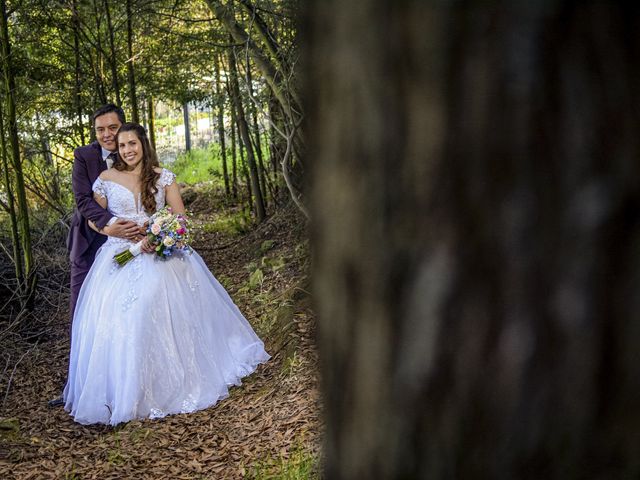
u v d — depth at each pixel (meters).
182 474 3.62
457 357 0.77
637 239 0.71
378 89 0.77
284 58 5.95
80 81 9.28
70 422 4.65
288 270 7.15
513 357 0.75
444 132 0.73
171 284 4.72
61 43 9.20
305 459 3.35
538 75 0.70
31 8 8.17
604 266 0.72
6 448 4.15
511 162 0.72
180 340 4.64
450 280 0.76
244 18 7.22
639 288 0.71
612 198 0.71
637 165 0.70
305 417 3.93
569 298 0.73
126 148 4.81
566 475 0.76
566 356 0.74
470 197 0.74
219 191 13.70
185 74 10.42
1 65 7.80
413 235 0.77
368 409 0.85
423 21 0.73
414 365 0.80
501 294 0.74
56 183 9.57
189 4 9.32
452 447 0.80
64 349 6.30
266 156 12.94
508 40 0.70
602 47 0.69
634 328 0.72
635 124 0.70
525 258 0.73
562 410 0.75
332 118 0.82
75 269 5.11
